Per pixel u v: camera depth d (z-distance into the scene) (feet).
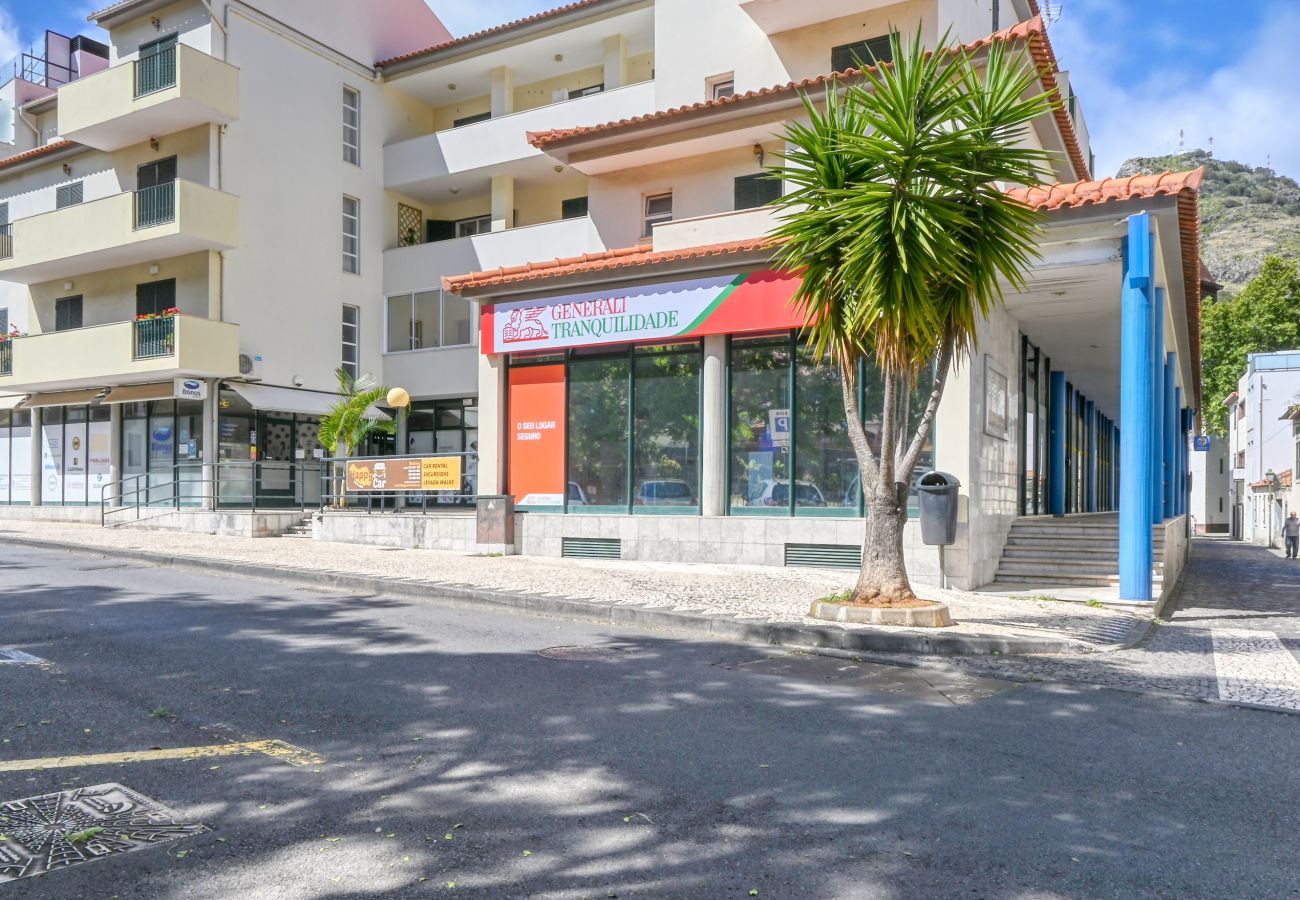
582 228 77.66
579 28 80.18
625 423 50.62
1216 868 12.22
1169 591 47.91
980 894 11.29
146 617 31.04
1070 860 12.37
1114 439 110.73
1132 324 37.81
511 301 53.47
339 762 16.05
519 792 14.64
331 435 68.18
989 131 28.84
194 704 19.79
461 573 42.68
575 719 18.95
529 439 53.31
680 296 47.91
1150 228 37.14
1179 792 15.24
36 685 21.26
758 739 17.78
